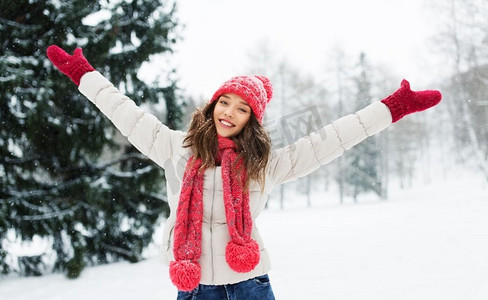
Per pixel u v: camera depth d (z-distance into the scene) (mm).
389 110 1813
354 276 5219
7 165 5867
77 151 6289
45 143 6102
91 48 6074
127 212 7207
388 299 4195
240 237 1640
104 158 7473
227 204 1669
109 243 7078
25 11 5750
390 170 35281
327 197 32250
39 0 5695
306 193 28359
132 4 7062
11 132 5625
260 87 1881
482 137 23219
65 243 6230
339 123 1835
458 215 11031
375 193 28188
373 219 12430
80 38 6059
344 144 1812
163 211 7188
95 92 1938
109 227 6855
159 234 8758
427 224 9750
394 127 30781
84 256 6312
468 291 4254
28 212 6004
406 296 4250
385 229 9578
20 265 6145
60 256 6219
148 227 7250
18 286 5512
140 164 7219
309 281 5094
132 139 1905
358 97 26422
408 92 1838
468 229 8344
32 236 6000
